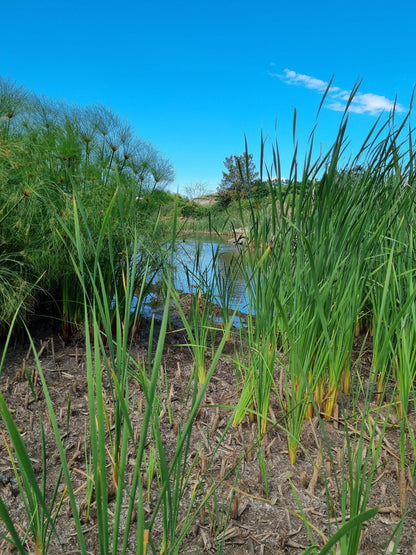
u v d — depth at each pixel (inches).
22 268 104.8
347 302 70.7
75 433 75.9
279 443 72.9
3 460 67.6
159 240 113.7
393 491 62.0
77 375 97.0
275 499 60.2
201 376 95.0
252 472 65.6
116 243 107.3
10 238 100.7
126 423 33.7
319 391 77.6
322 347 70.7
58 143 114.2
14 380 92.9
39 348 107.4
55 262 100.3
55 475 64.9
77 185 110.6
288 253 69.6
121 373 47.2
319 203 67.9
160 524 55.2
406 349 65.2
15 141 107.5
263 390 72.2
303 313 66.7
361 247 74.5
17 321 103.6
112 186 114.2
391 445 72.2
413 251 78.3
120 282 110.3
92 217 105.0
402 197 84.0
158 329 124.3
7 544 50.8
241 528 55.1
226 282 108.0
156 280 119.5
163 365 102.5
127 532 33.8
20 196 98.6
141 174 124.0
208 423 78.5
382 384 83.3
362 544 52.3
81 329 111.3
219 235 96.5
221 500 59.5
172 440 73.1
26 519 56.1
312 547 36.8
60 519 55.9
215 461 67.9
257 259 77.0
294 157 65.6
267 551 51.7
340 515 57.4
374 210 82.5
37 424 78.4
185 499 59.3
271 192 70.1
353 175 80.4
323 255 68.4
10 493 60.8
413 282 77.0
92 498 59.4
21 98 116.0
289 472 65.7
